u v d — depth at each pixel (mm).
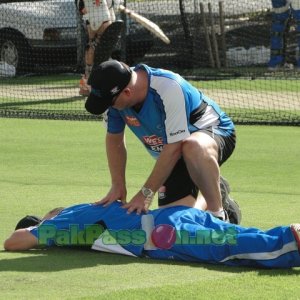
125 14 53469
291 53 63312
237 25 68500
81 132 40281
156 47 64062
